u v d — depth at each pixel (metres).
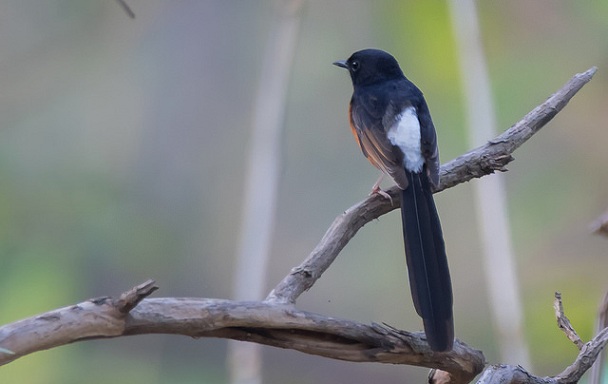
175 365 13.73
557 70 13.23
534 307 11.69
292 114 15.06
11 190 13.71
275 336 5.48
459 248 14.25
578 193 13.31
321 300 14.84
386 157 8.30
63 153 14.37
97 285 14.02
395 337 5.69
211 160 15.31
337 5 14.48
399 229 15.02
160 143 15.23
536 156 13.57
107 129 14.84
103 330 4.91
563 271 12.52
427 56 12.91
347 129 15.06
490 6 13.34
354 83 9.76
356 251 14.98
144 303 5.05
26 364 11.16
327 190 15.16
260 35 15.41
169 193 15.11
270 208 10.55
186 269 14.98
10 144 14.06
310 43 14.63
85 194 14.16
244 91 15.39
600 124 13.33
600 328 7.18
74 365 11.89
